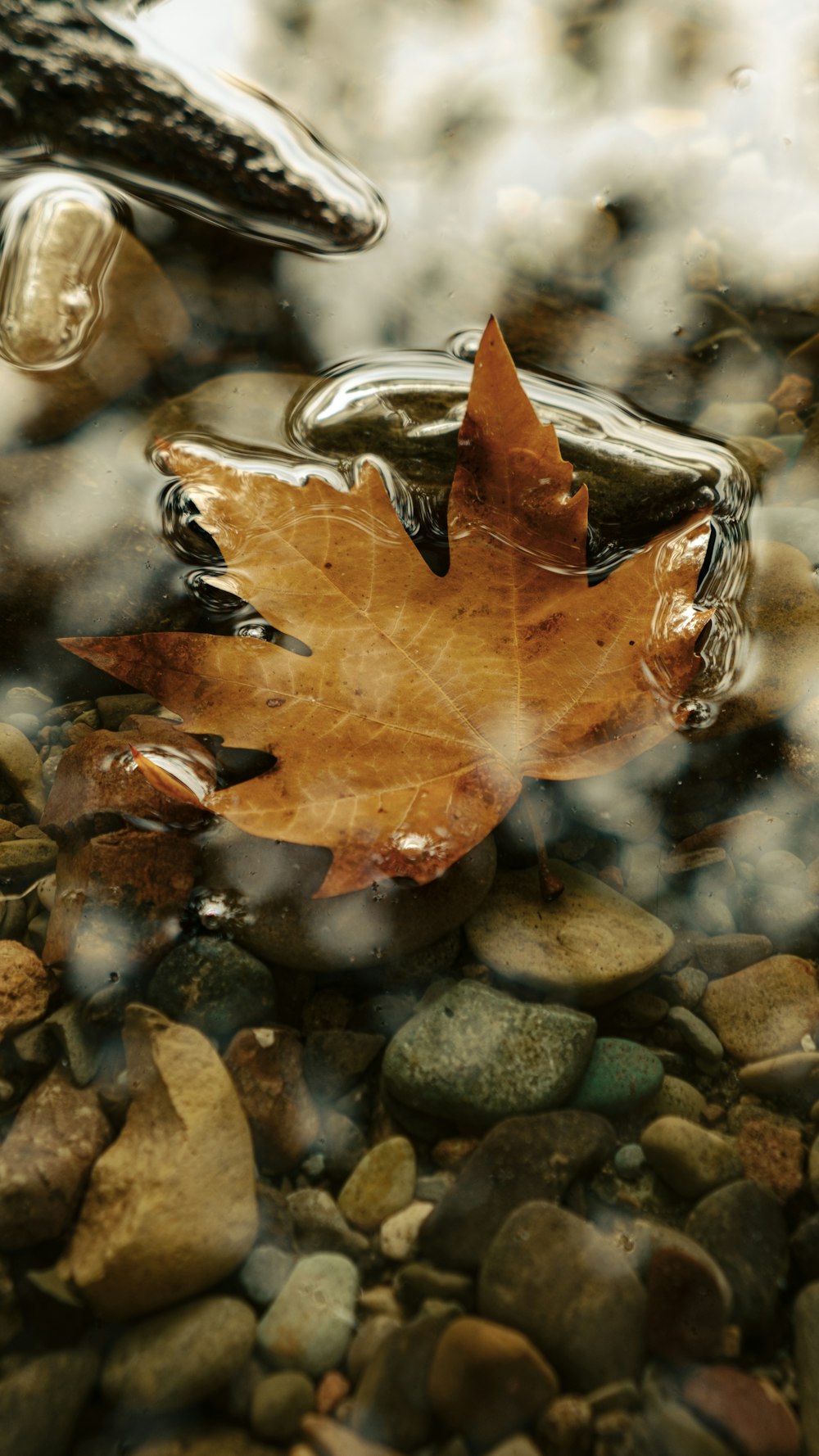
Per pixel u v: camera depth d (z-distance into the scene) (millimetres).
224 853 728
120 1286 673
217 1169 685
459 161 902
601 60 943
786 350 844
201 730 723
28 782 751
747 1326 676
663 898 737
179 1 925
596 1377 667
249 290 850
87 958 716
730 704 756
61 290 829
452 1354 666
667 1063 716
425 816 713
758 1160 698
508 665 736
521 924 724
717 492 791
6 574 770
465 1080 697
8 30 875
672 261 873
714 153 909
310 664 732
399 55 938
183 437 802
